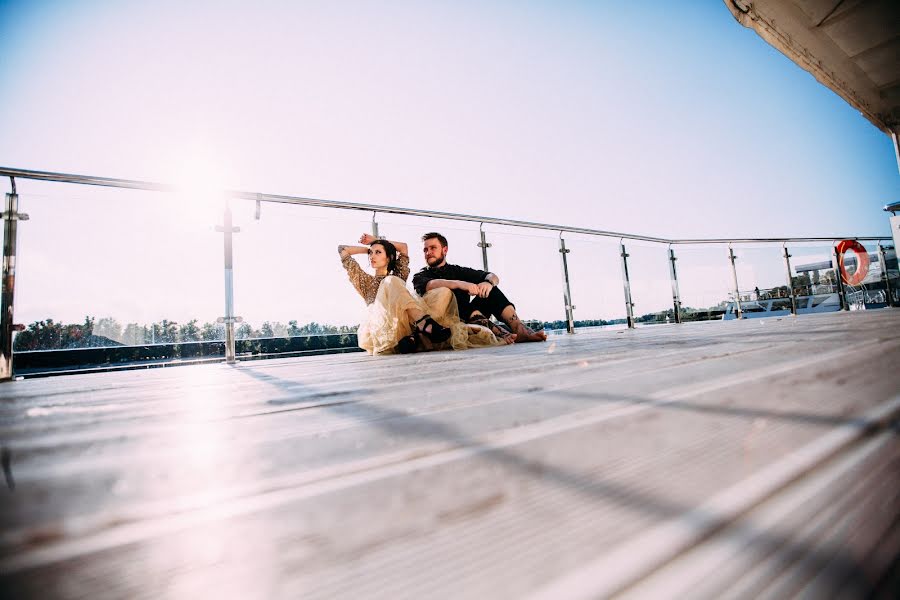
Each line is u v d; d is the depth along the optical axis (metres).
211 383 1.15
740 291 5.34
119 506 0.25
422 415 0.49
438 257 3.02
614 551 0.17
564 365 1.00
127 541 0.20
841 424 0.34
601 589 0.15
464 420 0.44
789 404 0.42
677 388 0.56
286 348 2.55
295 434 0.43
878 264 6.32
